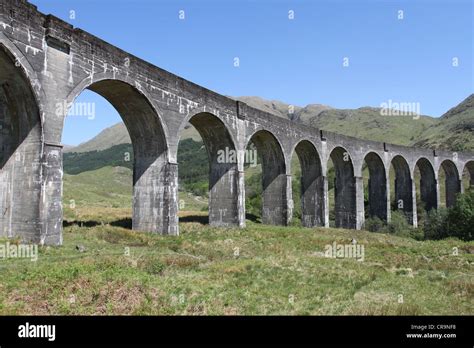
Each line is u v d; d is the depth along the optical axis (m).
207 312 11.45
